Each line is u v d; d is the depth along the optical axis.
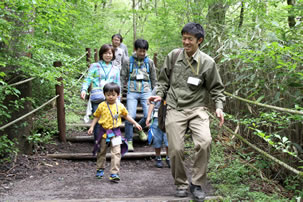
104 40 12.27
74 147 4.91
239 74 4.50
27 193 3.07
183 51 2.93
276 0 4.82
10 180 3.46
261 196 2.96
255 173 3.69
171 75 2.96
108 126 3.57
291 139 3.74
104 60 4.35
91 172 3.97
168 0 6.80
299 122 3.44
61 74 3.82
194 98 2.86
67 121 5.71
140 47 4.64
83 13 8.05
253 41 4.09
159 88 3.01
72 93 6.74
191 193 3.01
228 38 4.83
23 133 4.21
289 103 3.60
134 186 3.40
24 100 4.08
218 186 3.25
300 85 3.18
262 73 3.96
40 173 3.78
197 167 2.73
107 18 11.78
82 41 8.52
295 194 3.24
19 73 4.02
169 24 7.56
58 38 5.66
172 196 2.95
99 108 3.60
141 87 4.81
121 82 4.89
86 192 3.14
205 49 5.80
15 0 2.82
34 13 3.38
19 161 4.00
